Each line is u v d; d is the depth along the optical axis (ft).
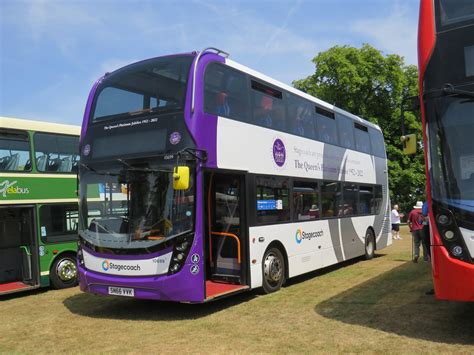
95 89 29.35
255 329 22.33
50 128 37.93
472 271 17.72
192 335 21.79
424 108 19.76
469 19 19.34
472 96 18.80
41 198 36.52
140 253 24.68
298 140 35.55
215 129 26.43
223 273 29.35
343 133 44.24
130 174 25.95
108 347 20.52
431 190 19.16
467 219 18.15
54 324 25.26
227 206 29.68
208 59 26.99
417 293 28.73
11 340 22.40
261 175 30.37
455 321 21.95
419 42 20.38
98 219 26.63
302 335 20.92
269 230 30.81
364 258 47.57
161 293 24.00
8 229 36.52
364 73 100.27
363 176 47.93
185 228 24.18
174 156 24.79
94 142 27.94
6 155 34.55
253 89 30.68
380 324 22.02
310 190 36.81
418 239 44.06
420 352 17.71
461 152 18.71
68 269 37.91
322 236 38.01
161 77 26.68
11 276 36.32
